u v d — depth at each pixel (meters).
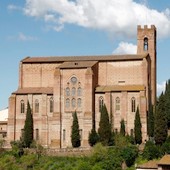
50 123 158.62
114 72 163.38
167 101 169.00
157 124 138.62
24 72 169.00
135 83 161.25
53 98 158.00
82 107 154.88
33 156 138.00
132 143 146.25
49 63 167.38
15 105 162.38
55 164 132.88
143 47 173.25
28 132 154.00
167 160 114.56
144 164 118.62
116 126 155.50
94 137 148.25
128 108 155.25
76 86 156.38
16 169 134.12
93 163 129.12
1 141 150.75
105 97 156.38
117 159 128.12
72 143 149.88
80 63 161.38
